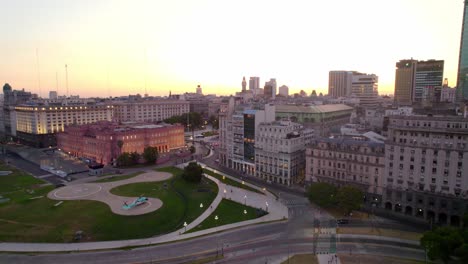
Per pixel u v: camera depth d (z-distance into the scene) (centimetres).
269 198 16975
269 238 12431
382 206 15675
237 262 10662
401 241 12106
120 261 10756
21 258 10919
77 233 12475
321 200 14750
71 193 17462
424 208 14400
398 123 15200
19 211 14812
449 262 10394
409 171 14775
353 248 11556
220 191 18125
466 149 13350
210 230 13175
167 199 16500
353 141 17175
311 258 10850
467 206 13412
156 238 12500
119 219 13875
